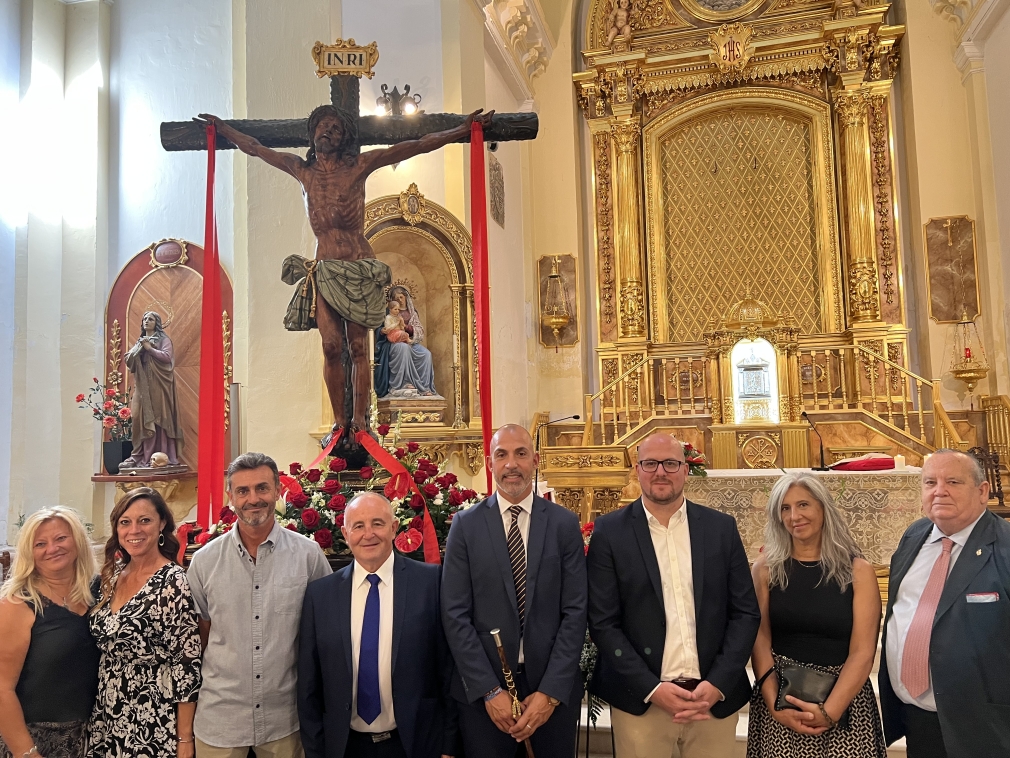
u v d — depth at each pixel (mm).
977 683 2400
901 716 2721
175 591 2586
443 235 6125
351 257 3674
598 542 2857
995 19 8898
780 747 2646
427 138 3699
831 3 10266
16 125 6797
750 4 10586
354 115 3697
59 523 2660
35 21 6953
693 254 10797
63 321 6969
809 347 10055
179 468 6715
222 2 7191
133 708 2576
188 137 3762
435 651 2766
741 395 9023
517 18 9242
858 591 2643
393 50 7566
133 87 7297
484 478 6547
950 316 9531
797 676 2609
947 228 9594
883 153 10062
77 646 2617
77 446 6871
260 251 5414
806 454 7266
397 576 2746
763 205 10609
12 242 6664
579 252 10688
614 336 10734
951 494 2557
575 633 2633
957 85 9719
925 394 9539
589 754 3678
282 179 5445
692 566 2768
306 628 2686
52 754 2574
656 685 2629
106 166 7254
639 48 10844
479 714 2623
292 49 5602
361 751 2641
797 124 10547
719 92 10648
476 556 2725
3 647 2533
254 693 2594
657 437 2807
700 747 2727
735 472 6012
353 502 2727
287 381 5305
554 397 10406
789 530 2754
